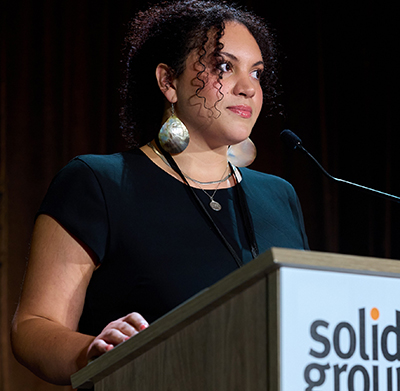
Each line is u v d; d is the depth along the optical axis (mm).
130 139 4160
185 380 2027
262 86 4512
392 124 11180
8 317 8062
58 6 8711
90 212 3225
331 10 11133
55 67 8641
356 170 11023
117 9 9125
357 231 10930
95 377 2369
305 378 1768
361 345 1906
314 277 1843
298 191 10570
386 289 2004
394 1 11227
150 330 2127
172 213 3373
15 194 8273
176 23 3742
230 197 3703
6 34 8414
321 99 10852
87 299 3311
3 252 8133
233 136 3600
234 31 3715
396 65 11203
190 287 3129
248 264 1813
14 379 8008
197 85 3590
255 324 1818
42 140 8453
